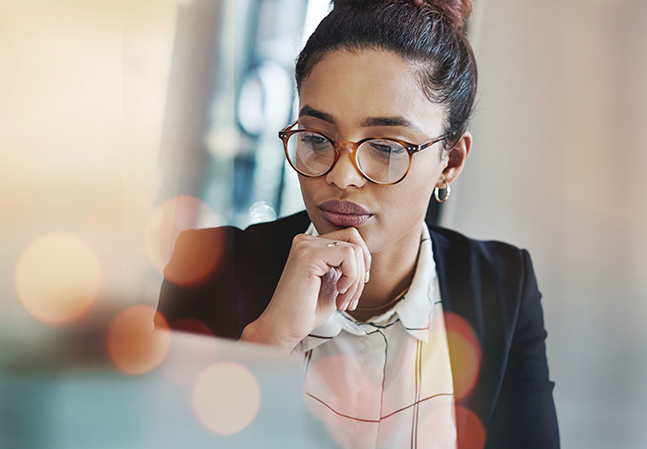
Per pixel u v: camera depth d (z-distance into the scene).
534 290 1.13
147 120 1.54
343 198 0.78
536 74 1.66
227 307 0.99
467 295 1.04
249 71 1.90
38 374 0.38
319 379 0.92
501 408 1.06
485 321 1.03
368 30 0.74
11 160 0.70
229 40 1.83
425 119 0.78
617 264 1.62
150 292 1.33
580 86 1.64
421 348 0.96
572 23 1.62
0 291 0.61
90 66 0.79
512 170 1.70
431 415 0.94
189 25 1.69
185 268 1.03
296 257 0.79
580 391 1.61
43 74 0.76
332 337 0.91
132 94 1.45
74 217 0.71
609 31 1.60
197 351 0.40
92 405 0.35
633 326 1.61
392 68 0.75
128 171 1.05
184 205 1.68
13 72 0.75
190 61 1.71
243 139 1.92
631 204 1.61
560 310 1.66
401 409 0.92
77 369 0.38
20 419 0.35
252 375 0.40
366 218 0.80
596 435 1.58
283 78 1.91
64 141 0.72
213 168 1.84
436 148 0.81
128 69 1.41
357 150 0.76
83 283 0.68
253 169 1.96
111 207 0.75
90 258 0.69
